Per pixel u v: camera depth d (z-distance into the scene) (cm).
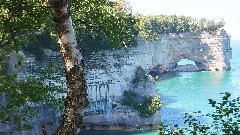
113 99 9719
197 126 1667
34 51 7812
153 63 18450
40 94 2203
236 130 1544
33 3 1861
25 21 1958
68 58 1470
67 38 1455
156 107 9444
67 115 1464
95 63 9662
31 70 7519
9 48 2147
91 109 9181
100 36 9475
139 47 16188
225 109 1619
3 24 1956
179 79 18412
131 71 10794
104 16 1861
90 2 1884
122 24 1850
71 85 1467
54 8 1434
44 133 1909
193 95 14075
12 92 2173
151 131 9219
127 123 9325
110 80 9812
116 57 10488
